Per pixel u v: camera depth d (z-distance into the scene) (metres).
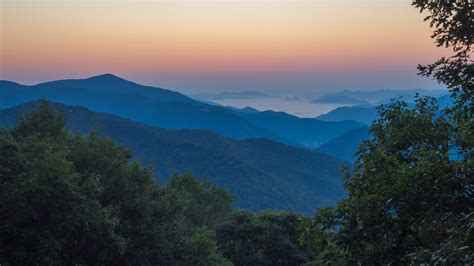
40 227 17.73
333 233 7.77
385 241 7.23
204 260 26.53
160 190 28.70
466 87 8.29
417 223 7.15
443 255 5.43
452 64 9.07
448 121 9.08
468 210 6.71
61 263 19.19
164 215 26.33
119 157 26.16
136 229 23.52
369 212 7.22
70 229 18.42
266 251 37.03
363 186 8.00
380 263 7.21
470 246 5.42
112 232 20.09
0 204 16.62
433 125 9.13
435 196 6.89
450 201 6.86
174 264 24.95
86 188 19.62
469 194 6.93
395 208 7.24
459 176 6.80
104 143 25.97
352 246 7.47
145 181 25.70
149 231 23.70
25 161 17.92
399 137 9.35
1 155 17.94
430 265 5.51
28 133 25.41
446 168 6.86
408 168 7.29
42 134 25.38
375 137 10.27
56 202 17.55
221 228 39.84
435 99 10.34
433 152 7.14
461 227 5.68
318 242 7.90
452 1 8.97
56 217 17.47
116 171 24.62
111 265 22.44
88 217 18.42
